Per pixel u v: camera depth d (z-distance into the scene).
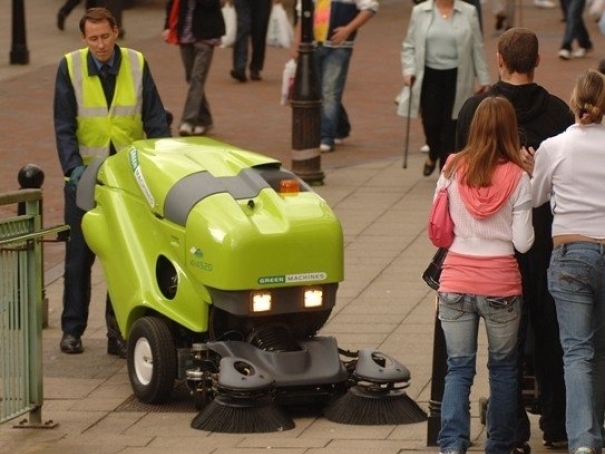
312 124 27.39
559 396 14.14
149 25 49.62
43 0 55.06
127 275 16.52
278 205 15.55
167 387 15.99
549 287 13.38
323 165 29.66
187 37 31.91
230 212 15.36
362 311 19.81
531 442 14.70
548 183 13.38
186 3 31.69
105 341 18.95
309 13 27.16
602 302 13.31
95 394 16.73
